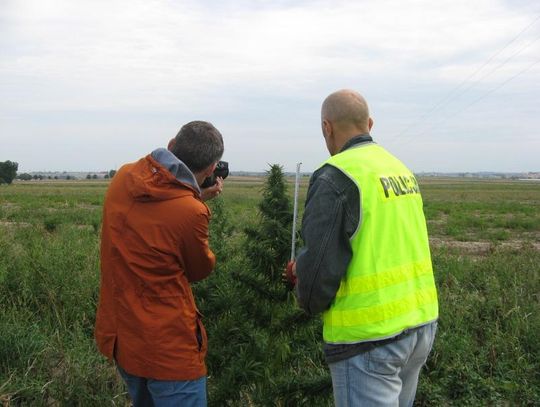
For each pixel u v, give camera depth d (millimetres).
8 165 82312
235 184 83062
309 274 2492
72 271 6750
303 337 3576
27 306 5930
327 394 3400
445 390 4723
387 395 2568
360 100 2814
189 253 2777
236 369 3473
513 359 5070
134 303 2725
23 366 4508
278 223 3508
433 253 10539
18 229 11797
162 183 2736
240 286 3680
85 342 5008
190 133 2869
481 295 7133
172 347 2723
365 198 2514
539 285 7551
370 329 2506
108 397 4074
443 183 134875
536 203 41938
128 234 2732
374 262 2521
